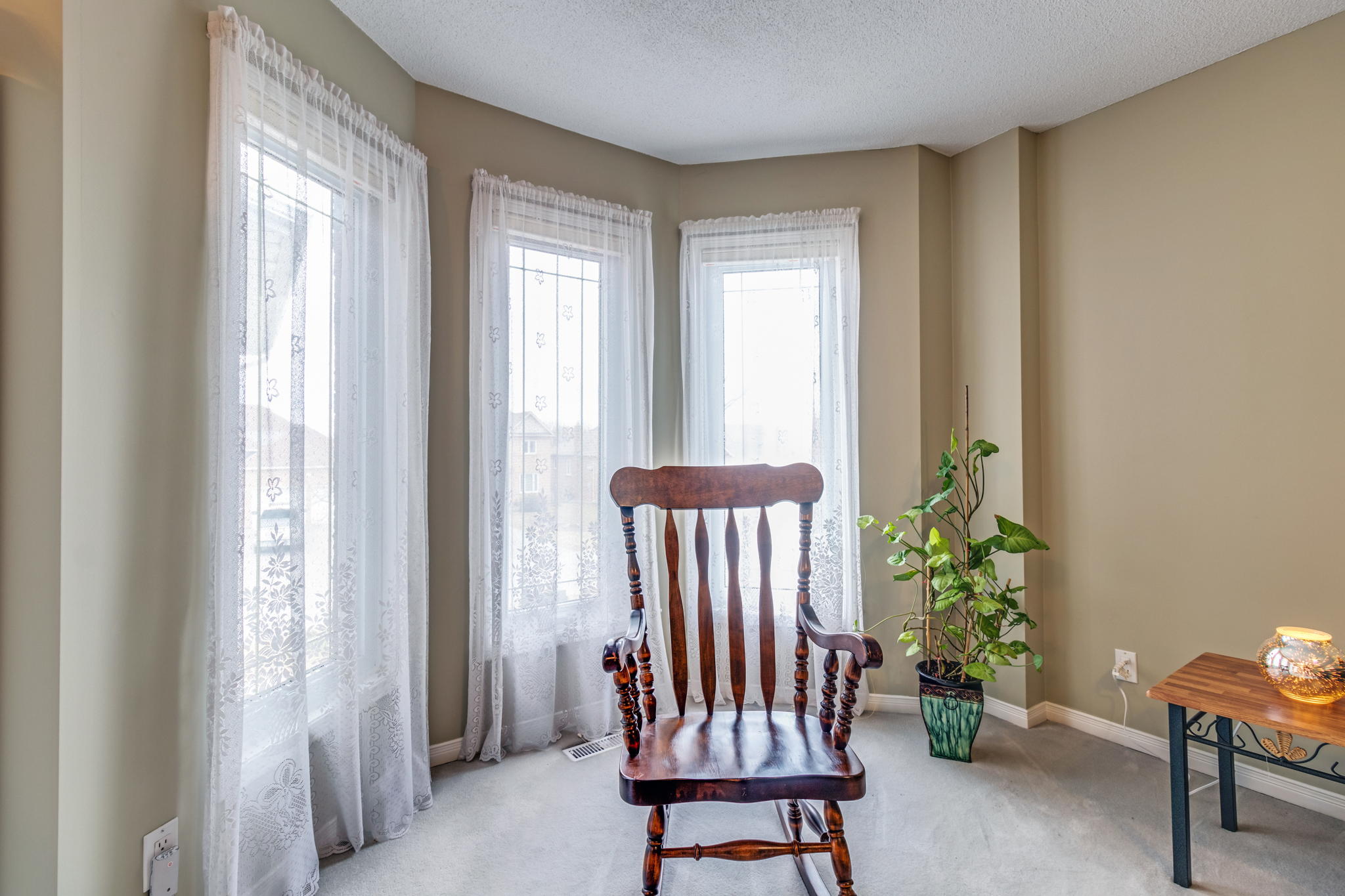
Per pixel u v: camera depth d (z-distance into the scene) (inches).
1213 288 81.9
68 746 43.4
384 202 73.0
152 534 49.4
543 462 91.4
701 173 110.0
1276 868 63.2
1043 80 85.6
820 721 63.6
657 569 104.3
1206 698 61.7
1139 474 88.8
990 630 83.1
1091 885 61.2
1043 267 99.8
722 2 70.0
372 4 70.1
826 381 103.2
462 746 87.4
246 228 54.9
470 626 87.3
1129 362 89.9
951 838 68.9
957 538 103.7
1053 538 98.3
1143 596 88.5
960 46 78.0
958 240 106.6
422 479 78.7
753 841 54.5
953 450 101.7
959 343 106.0
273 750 57.3
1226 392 80.7
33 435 42.8
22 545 42.8
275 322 58.7
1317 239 73.5
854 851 66.7
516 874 63.7
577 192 99.0
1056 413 97.9
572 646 95.7
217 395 52.4
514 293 90.4
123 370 47.1
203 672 53.6
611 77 84.5
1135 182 89.4
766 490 69.6
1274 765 76.3
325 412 65.0
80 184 44.0
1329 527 72.6
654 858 53.3
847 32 75.3
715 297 107.3
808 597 68.2
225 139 52.9
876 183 105.1
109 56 45.9
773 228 105.3
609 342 99.3
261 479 56.5
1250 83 78.7
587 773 83.5
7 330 42.7
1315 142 73.6
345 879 62.7
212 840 51.6
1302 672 59.5
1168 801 76.0
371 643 71.3
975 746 90.3
